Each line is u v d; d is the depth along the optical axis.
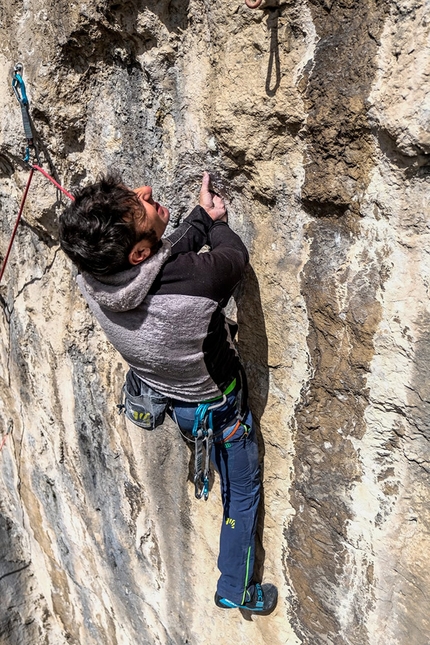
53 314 2.84
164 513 2.83
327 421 1.90
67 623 4.34
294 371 1.96
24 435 3.70
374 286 1.63
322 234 1.74
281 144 1.73
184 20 1.83
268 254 1.90
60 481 3.52
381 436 1.75
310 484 2.03
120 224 1.33
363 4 1.42
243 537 2.17
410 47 1.35
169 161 2.08
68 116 2.22
